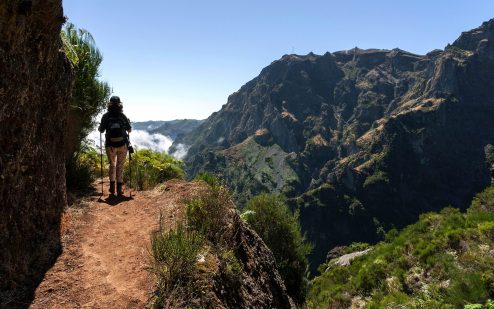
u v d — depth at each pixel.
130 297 4.11
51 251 4.90
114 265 4.79
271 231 10.41
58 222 5.65
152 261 4.65
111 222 6.23
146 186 9.48
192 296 4.07
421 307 9.29
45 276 4.37
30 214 4.80
